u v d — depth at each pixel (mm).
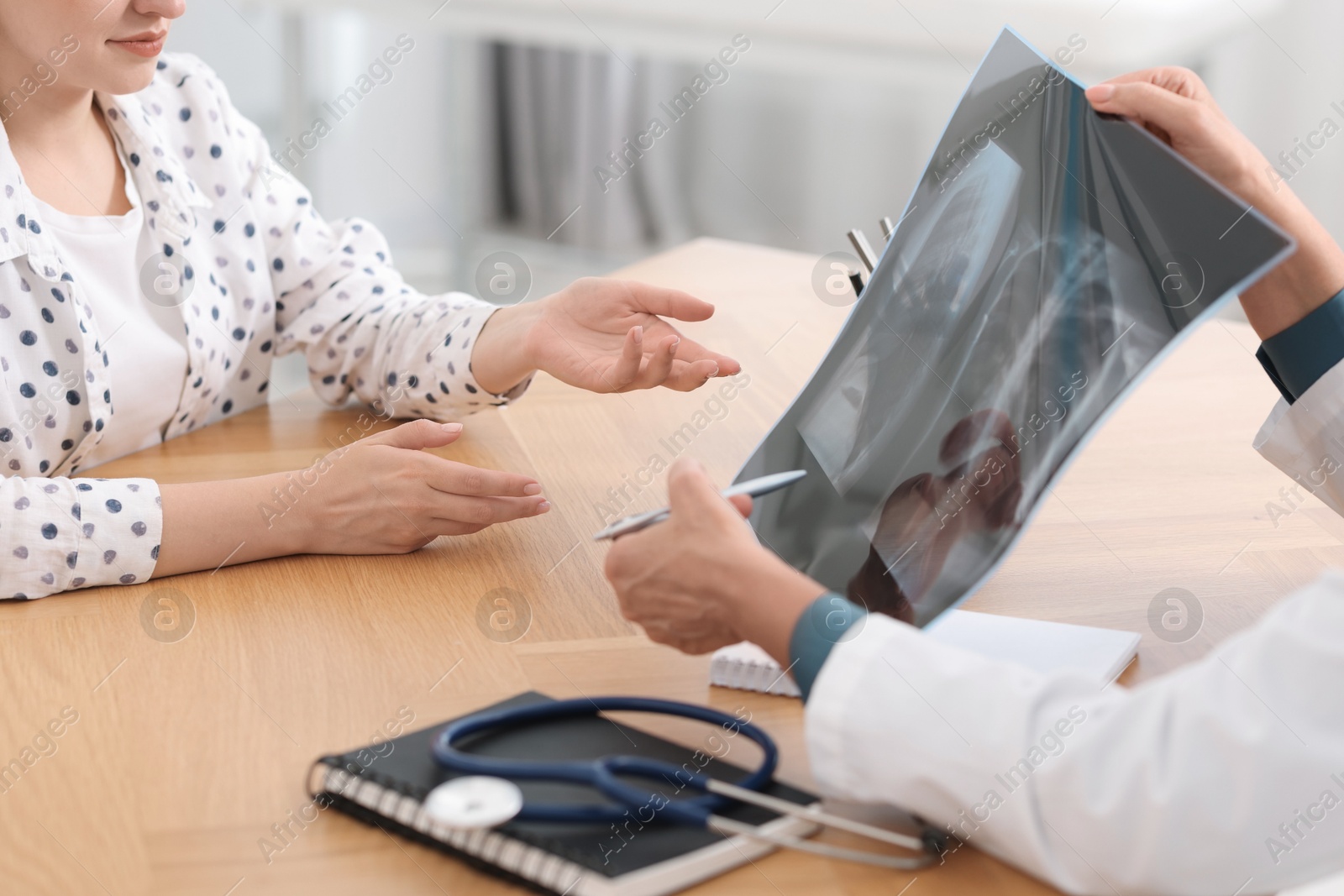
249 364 1335
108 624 852
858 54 2949
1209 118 840
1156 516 1040
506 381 1196
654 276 1811
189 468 1132
